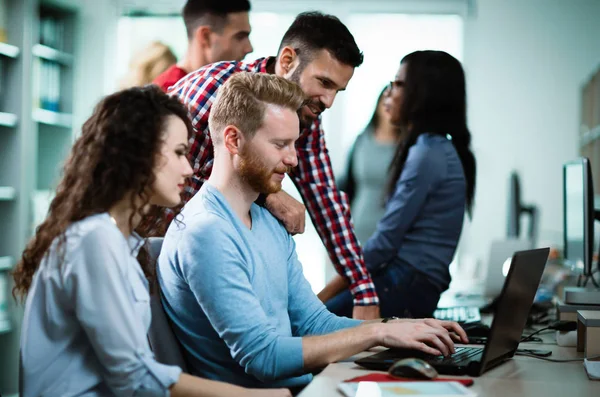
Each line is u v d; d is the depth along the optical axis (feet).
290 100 6.07
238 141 6.02
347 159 18.19
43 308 5.02
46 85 17.20
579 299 7.51
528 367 5.94
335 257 8.76
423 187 9.75
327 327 6.70
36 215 16.17
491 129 20.56
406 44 20.48
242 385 6.00
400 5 20.38
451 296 12.87
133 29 20.52
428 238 9.84
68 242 4.97
